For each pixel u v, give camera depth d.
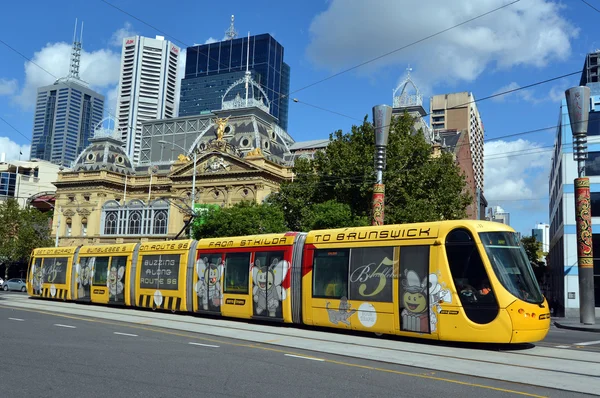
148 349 15.34
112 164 87.38
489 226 18.00
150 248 30.23
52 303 34.50
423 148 46.44
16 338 16.97
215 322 23.97
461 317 17.27
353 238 20.81
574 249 46.28
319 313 21.30
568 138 47.81
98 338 17.58
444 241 18.17
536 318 16.88
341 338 19.08
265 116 79.25
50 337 17.48
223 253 25.97
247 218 47.69
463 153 86.50
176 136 101.25
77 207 85.62
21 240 78.81
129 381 10.92
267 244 24.02
